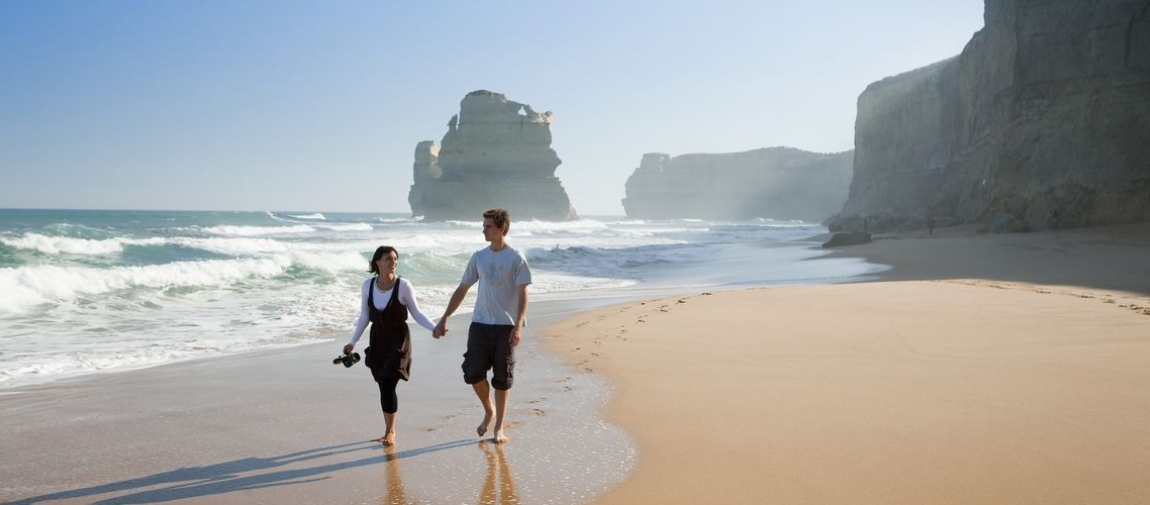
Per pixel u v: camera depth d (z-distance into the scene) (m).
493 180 153.75
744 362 7.27
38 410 6.10
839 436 4.66
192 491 4.09
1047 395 5.49
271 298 15.55
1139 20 36.19
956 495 3.64
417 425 5.41
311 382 7.20
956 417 5.00
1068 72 38.88
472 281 5.09
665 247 42.84
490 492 3.95
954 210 60.50
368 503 3.85
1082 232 32.56
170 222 73.38
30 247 22.39
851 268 22.44
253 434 5.27
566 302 15.31
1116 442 4.36
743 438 4.71
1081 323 8.71
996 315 9.64
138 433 5.36
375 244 37.59
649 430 4.99
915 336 8.28
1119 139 35.69
